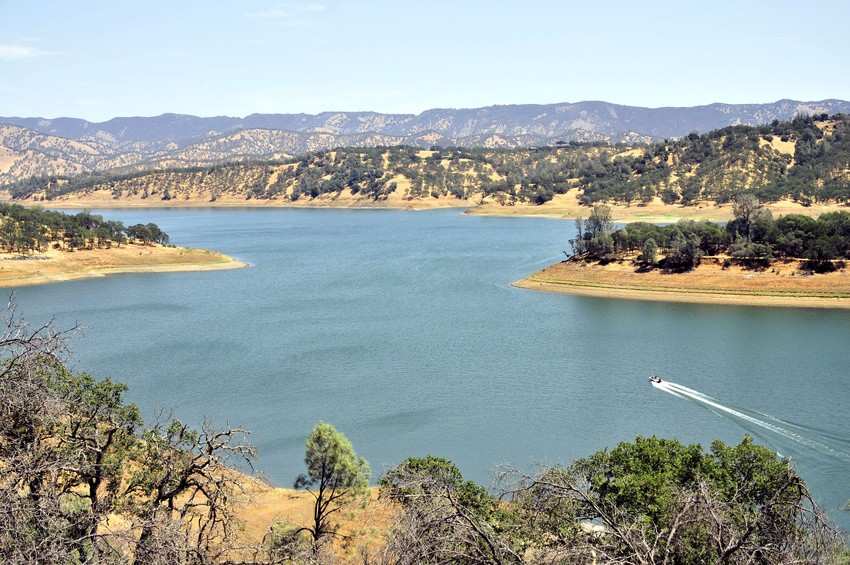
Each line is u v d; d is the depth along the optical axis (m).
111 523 23.62
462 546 16.44
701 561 17.31
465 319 123.56
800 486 17.19
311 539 34.94
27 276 169.00
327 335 112.06
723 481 33.88
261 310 134.62
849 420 68.56
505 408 75.06
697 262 145.75
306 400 78.75
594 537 16.30
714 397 76.88
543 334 110.81
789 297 130.25
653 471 35.59
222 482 18.25
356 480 37.53
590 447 63.38
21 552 12.70
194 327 118.81
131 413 32.78
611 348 100.81
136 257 193.75
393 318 125.44
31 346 15.14
